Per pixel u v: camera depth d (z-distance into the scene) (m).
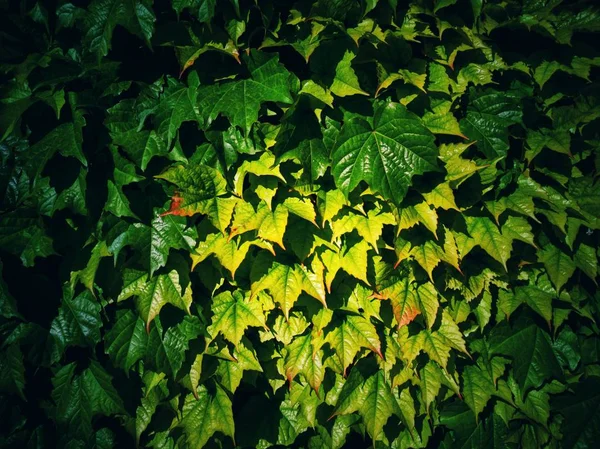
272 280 2.29
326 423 2.69
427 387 2.56
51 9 2.16
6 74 2.16
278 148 2.15
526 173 2.51
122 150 2.16
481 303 2.55
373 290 2.41
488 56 2.41
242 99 2.06
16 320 2.27
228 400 2.51
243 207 2.23
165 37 2.13
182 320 2.36
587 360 2.69
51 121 2.14
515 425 2.75
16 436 2.45
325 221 2.27
